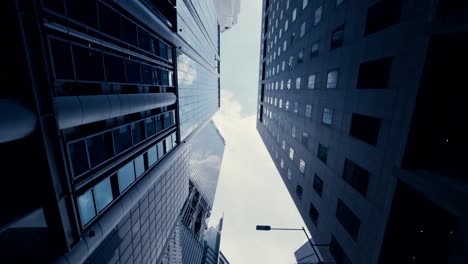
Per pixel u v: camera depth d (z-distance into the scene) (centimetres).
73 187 1291
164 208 3409
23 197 1086
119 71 1873
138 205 2523
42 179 1131
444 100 1023
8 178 1026
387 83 1277
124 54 1988
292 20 3316
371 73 1456
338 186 1844
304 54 2755
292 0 3328
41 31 1052
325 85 2127
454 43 941
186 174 4838
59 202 1184
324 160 2144
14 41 955
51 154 1129
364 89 1484
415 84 1028
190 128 4819
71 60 1298
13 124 920
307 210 2567
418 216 1117
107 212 1734
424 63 981
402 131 1113
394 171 1158
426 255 1056
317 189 2298
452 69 989
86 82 1433
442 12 933
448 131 1060
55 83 1160
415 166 1102
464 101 1000
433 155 1091
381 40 1301
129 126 2100
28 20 992
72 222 1299
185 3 4022
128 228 2297
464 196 805
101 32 1585
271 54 4881
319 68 2270
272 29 4822
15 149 1054
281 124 3856
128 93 2050
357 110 1566
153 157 2759
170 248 4806
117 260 2086
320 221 2186
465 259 789
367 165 1439
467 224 786
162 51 2972
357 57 1573
